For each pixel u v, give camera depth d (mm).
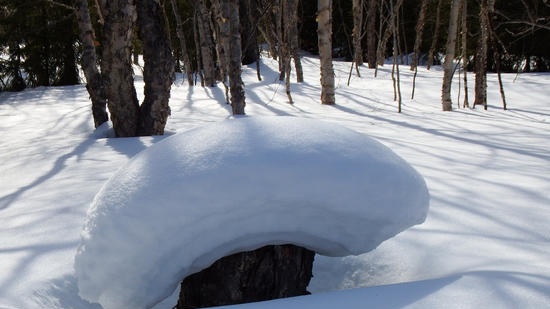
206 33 12227
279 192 1703
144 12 5344
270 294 1951
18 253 2312
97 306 2053
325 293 1641
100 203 1806
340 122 6664
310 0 21906
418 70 14609
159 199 1694
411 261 2141
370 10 15398
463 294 1522
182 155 1812
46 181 3775
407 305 1488
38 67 16422
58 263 2197
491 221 2385
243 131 1884
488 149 4520
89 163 4359
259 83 12352
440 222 2438
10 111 10234
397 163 1930
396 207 1830
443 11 17141
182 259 1727
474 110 8375
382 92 10789
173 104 9445
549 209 2508
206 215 1682
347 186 1758
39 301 1924
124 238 1697
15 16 15344
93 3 13758
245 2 15297
